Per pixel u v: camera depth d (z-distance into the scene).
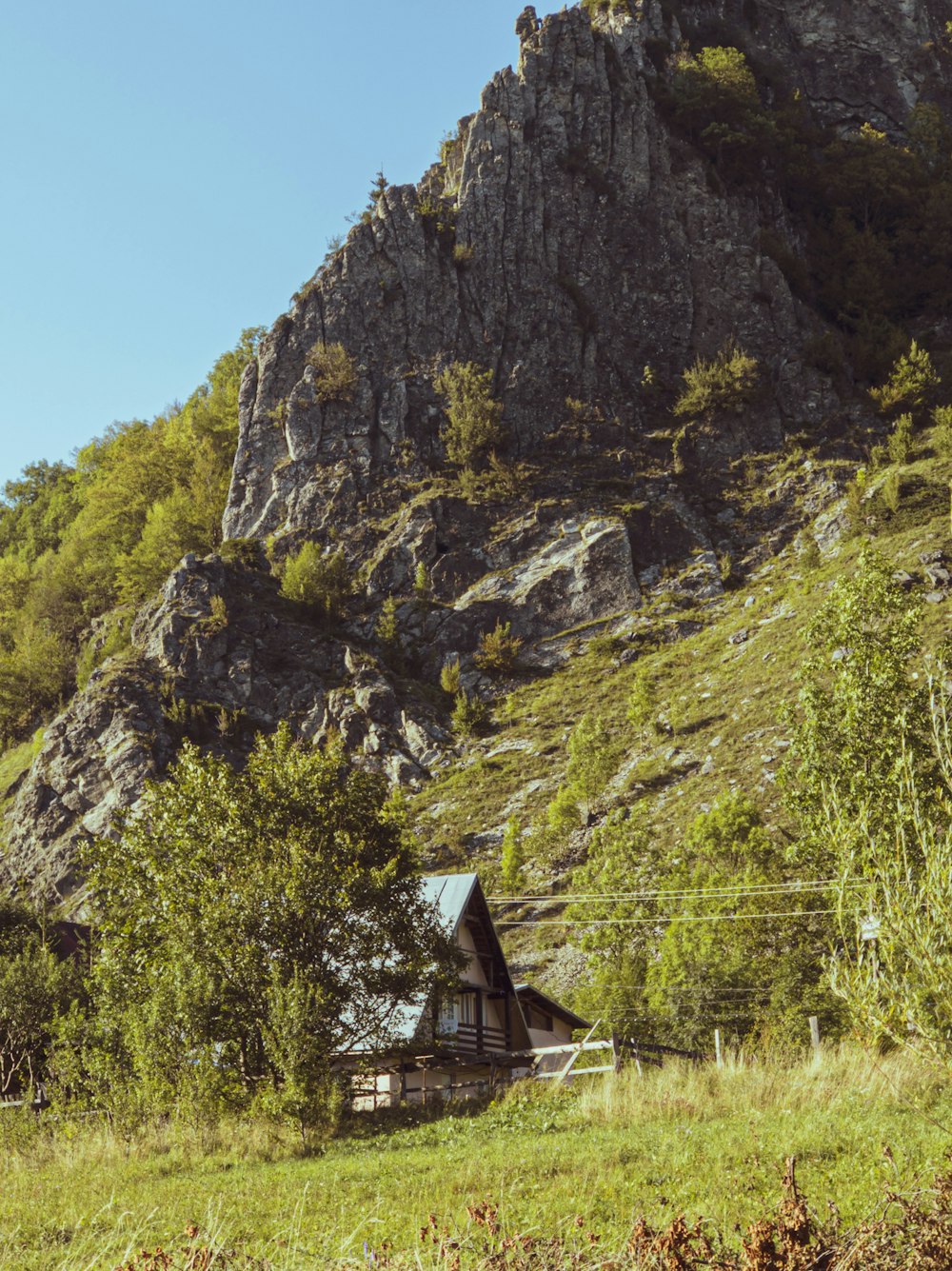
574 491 115.62
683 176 139.62
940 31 184.62
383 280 129.88
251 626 106.12
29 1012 40.34
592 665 99.62
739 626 95.81
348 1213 13.77
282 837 30.50
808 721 28.25
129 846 31.20
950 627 73.50
